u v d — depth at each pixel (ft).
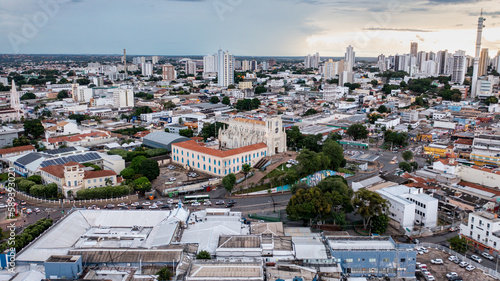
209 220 563.07
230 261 441.27
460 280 455.63
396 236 572.51
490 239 522.47
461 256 507.30
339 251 459.32
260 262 438.40
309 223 607.78
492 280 456.04
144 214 571.69
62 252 465.06
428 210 593.83
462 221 589.32
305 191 618.44
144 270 441.27
